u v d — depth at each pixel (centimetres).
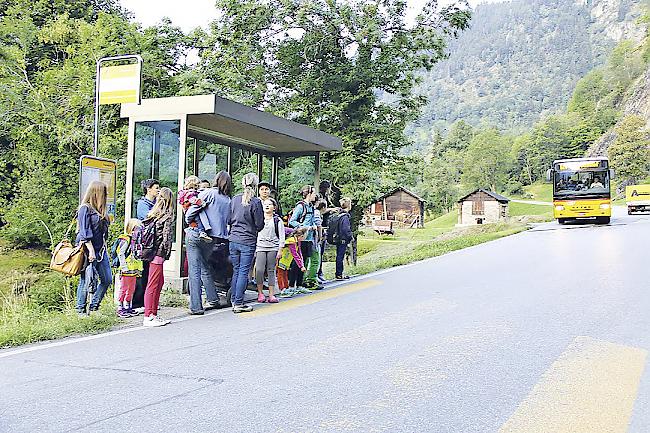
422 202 7381
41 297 1633
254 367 634
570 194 3300
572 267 1481
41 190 2484
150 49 2417
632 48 15588
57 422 482
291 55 2438
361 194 2234
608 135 12344
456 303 1007
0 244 2642
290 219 1133
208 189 952
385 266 1606
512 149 14188
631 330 793
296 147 1462
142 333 800
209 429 467
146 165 1116
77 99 2311
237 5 2425
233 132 1253
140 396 544
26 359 670
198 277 927
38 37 2667
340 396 541
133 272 915
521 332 786
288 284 1128
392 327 824
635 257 1656
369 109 2414
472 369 620
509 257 1777
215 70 2419
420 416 491
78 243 903
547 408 508
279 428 468
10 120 2517
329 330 809
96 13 3100
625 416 489
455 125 14788
